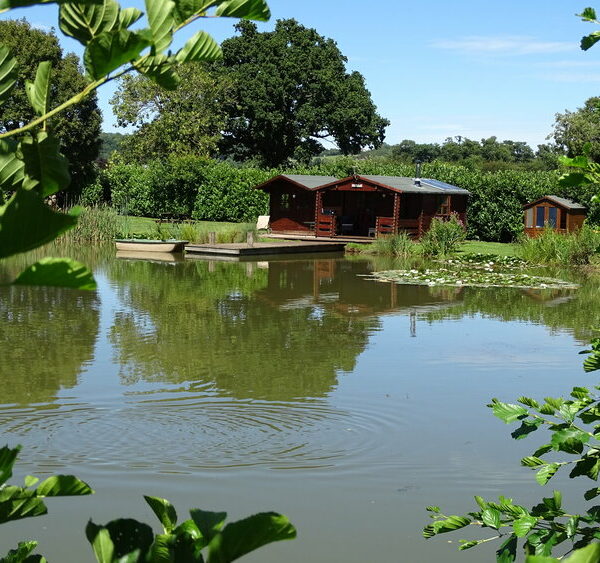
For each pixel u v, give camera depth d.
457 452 7.94
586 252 28.09
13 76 1.41
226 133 64.00
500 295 20.33
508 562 3.30
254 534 1.11
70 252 29.83
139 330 14.41
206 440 8.12
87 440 8.05
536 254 29.14
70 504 6.57
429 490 6.96
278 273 24.53
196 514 1.30
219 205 42.72
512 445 8.17
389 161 77.25
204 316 16.11
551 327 15.48
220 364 11.70
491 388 10.51
